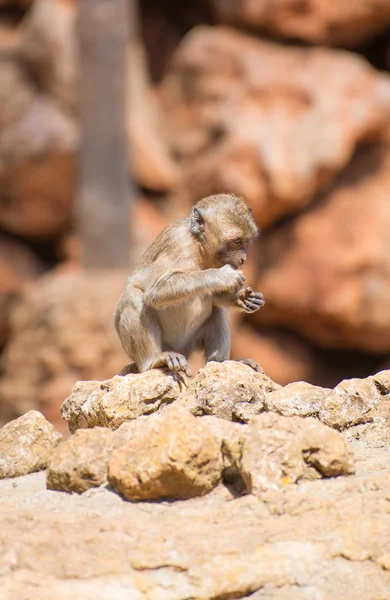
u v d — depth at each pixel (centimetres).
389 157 4941
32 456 1511
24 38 5125
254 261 4866
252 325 4969
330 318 4725
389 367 4922
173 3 5644
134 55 5347
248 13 5147
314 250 4762
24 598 1091
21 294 4562
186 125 5162
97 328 4119
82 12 4562
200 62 5144
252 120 4831
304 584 1129
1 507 1282
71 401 1647
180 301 1698
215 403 1528
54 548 1142
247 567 1131
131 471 1263
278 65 5044
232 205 1780
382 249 4706
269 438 1271
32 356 4162
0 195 5066
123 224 4566
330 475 1288
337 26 5156
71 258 5075
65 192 5025
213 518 1198
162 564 1125
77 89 4881
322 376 4997
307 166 4638
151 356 1756
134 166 5041
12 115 5022
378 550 1162
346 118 4747
